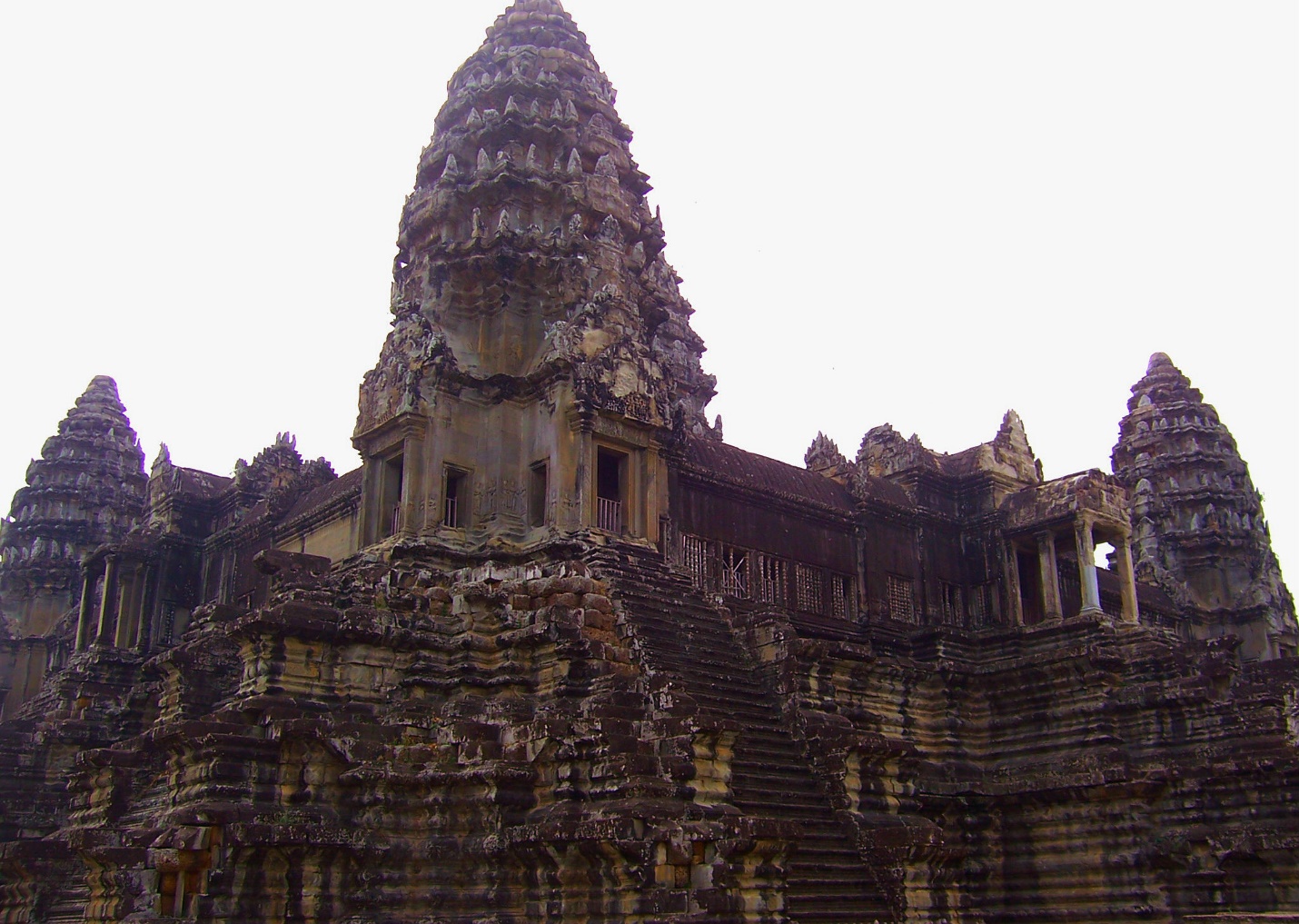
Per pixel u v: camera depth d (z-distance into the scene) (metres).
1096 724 41.50
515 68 44.28
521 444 38.44
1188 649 45.09
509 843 27.25
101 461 72.56
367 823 28.58
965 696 44.16
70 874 37.34
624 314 39.50
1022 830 40.47
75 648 55.72
